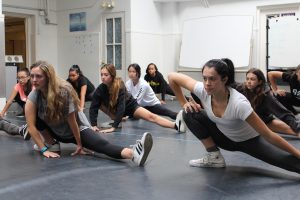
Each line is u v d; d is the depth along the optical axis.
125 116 4.53
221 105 2.04
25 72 4.70
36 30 8.95
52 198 1.87
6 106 4.77
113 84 3.76
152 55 8.54
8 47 12.02
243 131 2.11
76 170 2.37
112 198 1.86
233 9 7.82
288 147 2.03
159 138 3.49
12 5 8.42
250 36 7.51
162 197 1.87
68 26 9.14
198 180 2.14
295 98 4.27
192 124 2.35
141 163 2.47
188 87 2.21
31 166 2.48
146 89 4.34
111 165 2.49
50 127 2.73
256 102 3.23
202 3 8.16
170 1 8.48
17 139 3.49
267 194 1.89
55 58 9.38
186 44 8.27
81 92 4.88
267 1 7.41
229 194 1.89
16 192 1.97
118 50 8.31
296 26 6.94
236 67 7.57
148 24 8.39
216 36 7.85
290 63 6.98
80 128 2.70
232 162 2.55
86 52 8.86
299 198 1.82
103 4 8.36
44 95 2.55
